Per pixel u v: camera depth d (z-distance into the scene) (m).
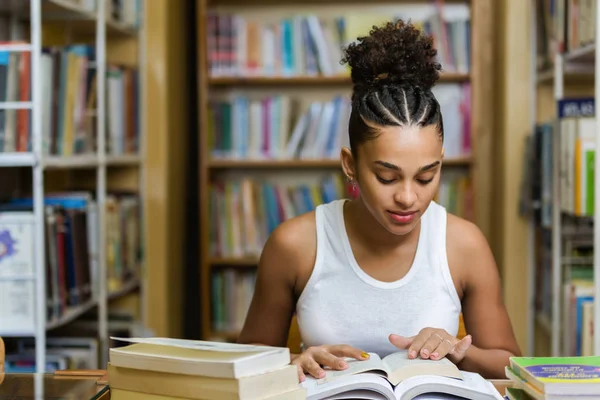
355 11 3.83
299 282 1.49
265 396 1.00
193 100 4.07
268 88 3.86
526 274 3.42
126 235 3.19
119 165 3.50
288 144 3.60
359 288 1.45
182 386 1.01
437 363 1.20
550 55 3.10
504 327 1.50
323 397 1.09
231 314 3.65
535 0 3.34
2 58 2.12
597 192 2.13
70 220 2.48
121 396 1.06
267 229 3.63
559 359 1.20
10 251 2.15
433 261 1.44
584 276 2.89
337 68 3.55
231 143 3.62
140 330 3.33
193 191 4.06
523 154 3.40
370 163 1.24
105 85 2.98
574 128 2.63
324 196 3.60
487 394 1.10
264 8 3.87
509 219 3.42
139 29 3.43
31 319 2.16
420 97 1.26
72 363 2.47
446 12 3.82
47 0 2.37
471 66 3.53
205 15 3.54
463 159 3.56
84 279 2.60
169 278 3.60
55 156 2.36
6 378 1.22
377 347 1.46
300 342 1.70
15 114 2.13
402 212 1.23
